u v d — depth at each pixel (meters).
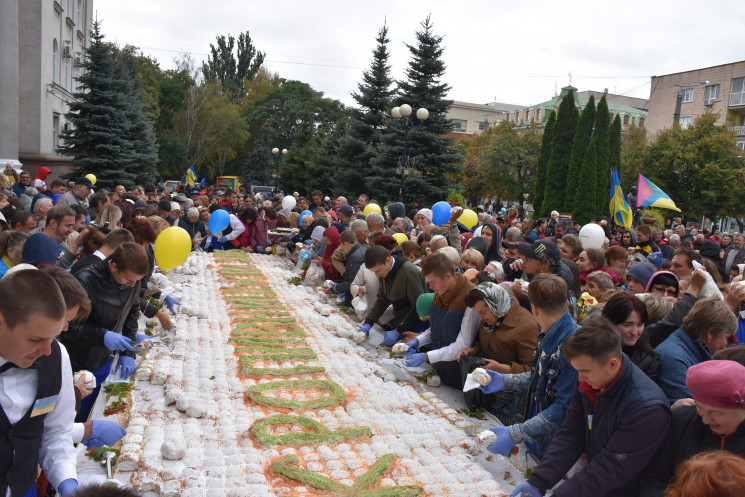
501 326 5.32
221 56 86.62
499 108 100.94
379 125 34.78
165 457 4.16
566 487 3.26
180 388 5.34
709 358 3.83
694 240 17.20
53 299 2.57
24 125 25.16
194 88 61.69
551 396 4.11
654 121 53.41
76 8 33.16
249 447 4.48
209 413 4.98
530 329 5.22
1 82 20.42
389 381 6.15
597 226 10.23
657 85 53.00
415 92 30.52
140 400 5.20
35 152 25.38
